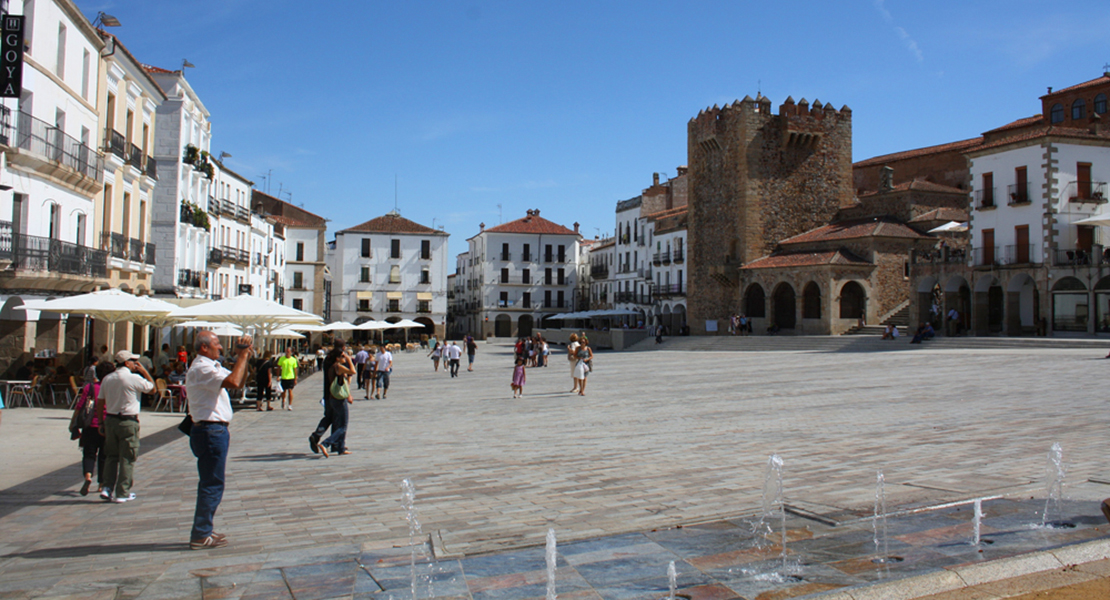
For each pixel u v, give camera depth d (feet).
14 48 70.85
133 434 34.45
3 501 34.12
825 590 20.03
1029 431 45.91
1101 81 181.47
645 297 288.92
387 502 32.73
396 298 319.68
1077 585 20.72
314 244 285.23
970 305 155.94
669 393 84.64
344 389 47.06
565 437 52.54
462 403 83.66
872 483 33.27
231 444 53.47
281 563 23.24
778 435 49.44
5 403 73.97
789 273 186.50
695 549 23.82
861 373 94.79
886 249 180.75
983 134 207.92
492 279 351.25
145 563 23.77
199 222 141.38
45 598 20.36
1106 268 128.26
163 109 131.75
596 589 20.45
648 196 293.43
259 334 102.17
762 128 208.64
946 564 21.85
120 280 107.04
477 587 20.72
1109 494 29.66
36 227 82.43
